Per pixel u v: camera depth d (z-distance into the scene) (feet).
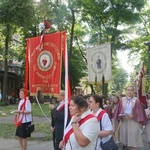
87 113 13.62
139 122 26.91
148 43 52.31
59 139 23.67
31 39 23.98
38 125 51.06
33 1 73.46
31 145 36.17
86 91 173.27
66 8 105.40
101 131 18.84
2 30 104.78
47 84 22.95
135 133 27.12
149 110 32.19
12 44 129.49
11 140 39.04
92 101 19.36
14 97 138.00
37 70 23.49
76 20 113.39
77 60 132.05
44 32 24.43
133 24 107.55
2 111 75.82
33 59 23.77
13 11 72.84
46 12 74.02
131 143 27.12
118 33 100.53
